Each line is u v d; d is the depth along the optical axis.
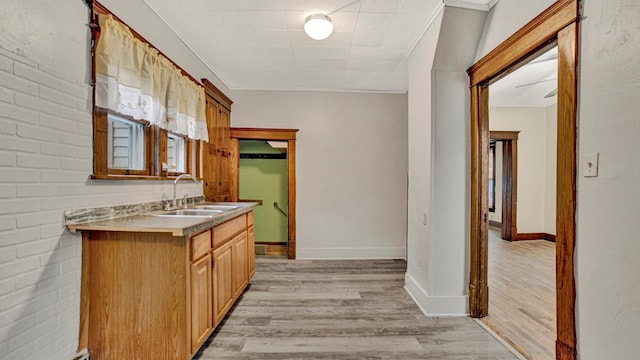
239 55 3.27
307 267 4.01
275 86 4.30
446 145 2.60
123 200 2.08
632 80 1.24
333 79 4.02
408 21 2.55
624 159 1.27
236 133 4.35
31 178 1.45
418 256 2.90
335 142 4.46
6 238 1.35
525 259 4.32
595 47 1.40
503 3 2.13
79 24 1.67
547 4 1.72
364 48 3.09
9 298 1.37
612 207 1.32
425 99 2.72
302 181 4.45
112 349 1.80
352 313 2.63
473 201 2.57
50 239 1.55
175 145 2.90
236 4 2.32
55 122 1.55
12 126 1.36
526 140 5.57
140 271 1.79
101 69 1.77
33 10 1.43
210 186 3.56
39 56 1.46
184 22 2.58
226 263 2.48
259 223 5.47
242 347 2.10
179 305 1.78
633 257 1.24
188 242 1.80
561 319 1.58
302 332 2.30
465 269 2.62
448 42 2.43
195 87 2.98
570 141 1.52
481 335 2.26
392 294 3.07
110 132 1.99
